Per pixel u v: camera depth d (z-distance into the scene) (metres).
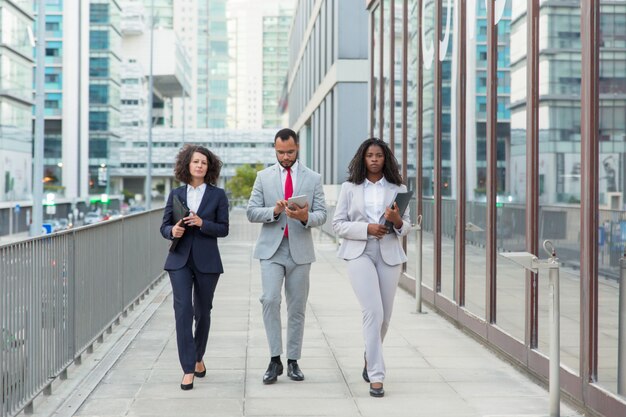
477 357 6.88
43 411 5.10
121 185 126.94
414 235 10.92
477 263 7.68
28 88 66.94
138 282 10.31
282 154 5.91
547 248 4.85
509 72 6.63
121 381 5.96
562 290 5.48
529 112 6.05
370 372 5.54
